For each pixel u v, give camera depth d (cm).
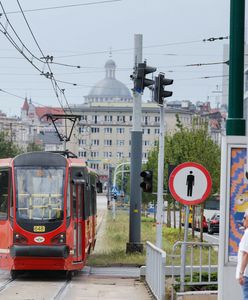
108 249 5316
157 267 2664
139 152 4778
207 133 7056
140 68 3878
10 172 3638
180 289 2545
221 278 1977
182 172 2512
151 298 2797
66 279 3597
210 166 6681
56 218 3559
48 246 3516
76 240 3641
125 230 8700
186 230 2553
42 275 3806
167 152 6912
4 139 12744
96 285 3316
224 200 1983
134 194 4791
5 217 3581
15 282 3441
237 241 1977
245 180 1984
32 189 3606
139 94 4744
